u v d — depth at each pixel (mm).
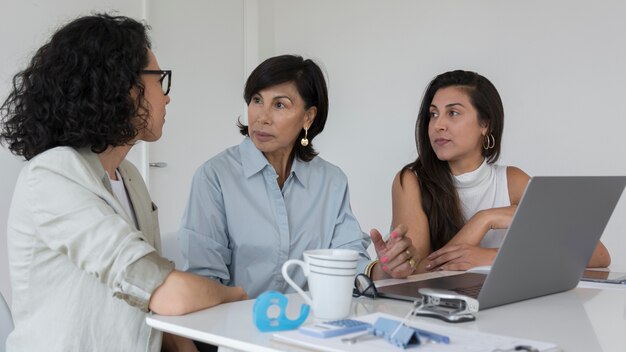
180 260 1818
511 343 928
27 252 1272
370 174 4676
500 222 1982
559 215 1305
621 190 1456
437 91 2207
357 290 1365
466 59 4230
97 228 1194
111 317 1271
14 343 1291
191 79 4449
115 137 1345
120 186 1479
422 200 2199
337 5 4773
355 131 4734
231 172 1889
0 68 3350
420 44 4410
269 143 1864
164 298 1161
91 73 1304
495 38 4113
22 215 1271
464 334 984
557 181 1245
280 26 5055
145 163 4047
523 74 4023
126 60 1339
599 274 1788
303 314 1044
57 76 1298
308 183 1978
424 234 2160
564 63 3879
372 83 4637
